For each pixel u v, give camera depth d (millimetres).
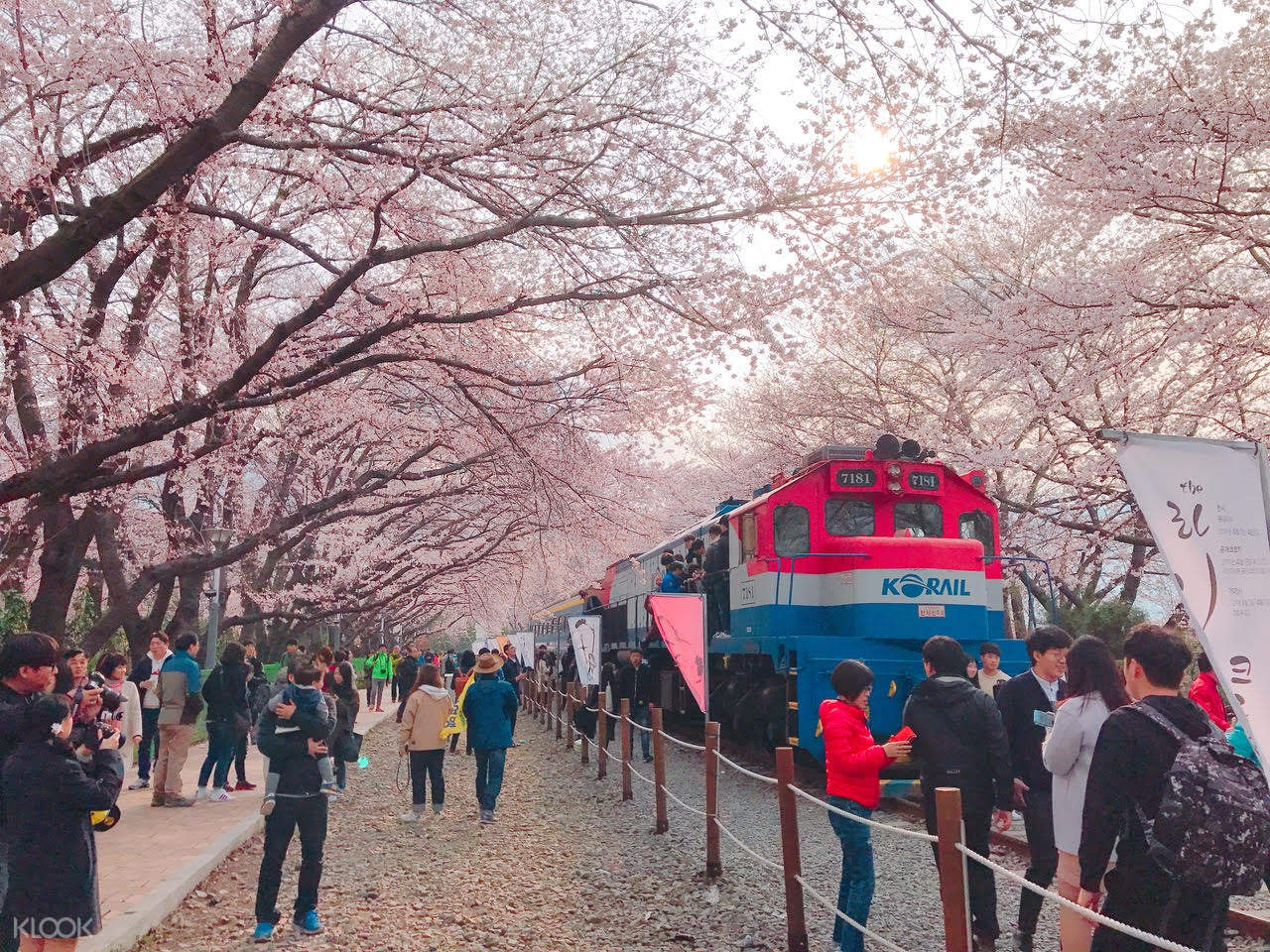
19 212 8812
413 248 7766
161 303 12656
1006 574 17891
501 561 25922
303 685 7043
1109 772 3658
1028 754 5828
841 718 5816
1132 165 9352
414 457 14969
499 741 11156
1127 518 14844
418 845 9945
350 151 9250
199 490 16969
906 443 12938
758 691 13703
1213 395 11086
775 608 12312
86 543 12266
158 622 17547
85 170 9820
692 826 10227
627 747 12367
